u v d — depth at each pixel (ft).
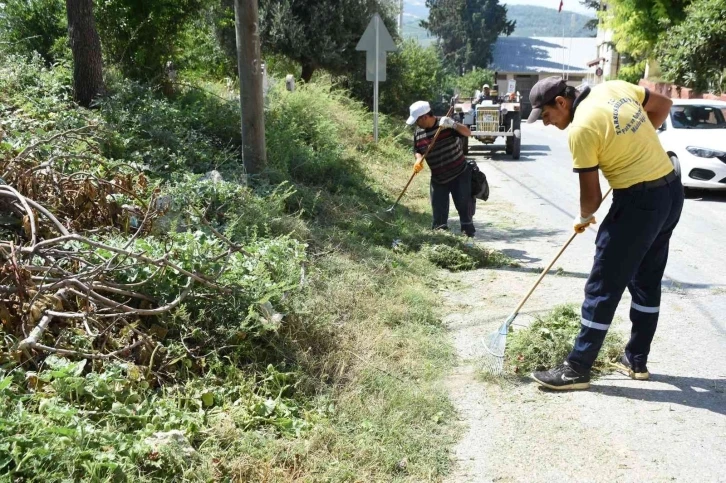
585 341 13.57
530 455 11.55
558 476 10.93
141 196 19.22
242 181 23.84
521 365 14.71
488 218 31.48
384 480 10.76
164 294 13.67
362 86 68.39
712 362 15.02
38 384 10.76
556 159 55.77
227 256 14.48
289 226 21.09
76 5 28.53
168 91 35.01
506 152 58.80
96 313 12.64
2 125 21.66
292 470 10.71
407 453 11.53
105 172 19.94
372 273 20.06
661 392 13.65
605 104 12.75
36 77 29.45
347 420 12.32
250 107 25.54
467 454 11.63
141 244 14.74
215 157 26.32
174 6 34.42
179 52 37.45
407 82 80.12
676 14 71.67
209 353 12.98
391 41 46.60
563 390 13.85
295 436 11.57
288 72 62.44
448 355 15.53
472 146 65.36
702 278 21.35
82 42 28.68
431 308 18.57
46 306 12.02
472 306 19.03
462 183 25.23
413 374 14.53
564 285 20.74
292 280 16.15
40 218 15.44
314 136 36.99
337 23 58.90
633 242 12.86
